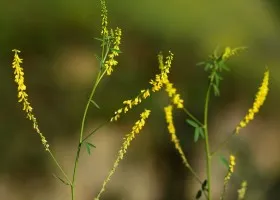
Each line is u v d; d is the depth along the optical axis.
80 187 13.49
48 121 13.61
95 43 14.28
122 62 13.99
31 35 13.88
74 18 14.17
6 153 13.20
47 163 13.47
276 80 15.60
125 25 14.30
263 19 16.27
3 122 13.28
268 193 13.77
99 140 13.86
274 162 14.87
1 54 13.71
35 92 13.73
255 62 15.36
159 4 14.48
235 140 14.41
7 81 13.59
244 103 14.73
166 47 14.25
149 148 13.40
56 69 13.91
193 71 13.94
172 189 13.30
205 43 14.53
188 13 14.87
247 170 14.02
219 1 15.58
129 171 13.65
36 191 13.25
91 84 13.97
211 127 13.95
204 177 13.27
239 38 15.09
